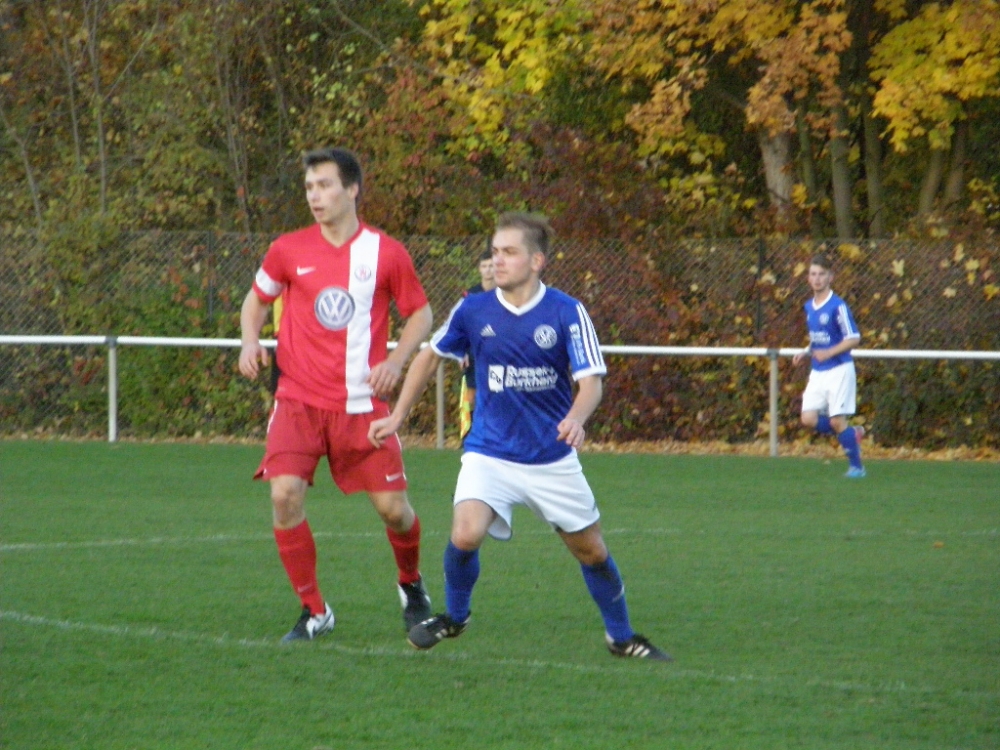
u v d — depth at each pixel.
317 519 38.44
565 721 18.98
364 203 69.88
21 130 74.81
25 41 74.75
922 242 58.06
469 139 71.31
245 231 69.44
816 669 22.14
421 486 45.81
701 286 60.06
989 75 64.44
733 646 23.81
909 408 58.19
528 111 72.06
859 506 41.97
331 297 23.52
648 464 52.84
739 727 18.77
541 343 21.17
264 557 32.00
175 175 72.12
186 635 24.03
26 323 63.47
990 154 75.19
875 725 18.86
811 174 72.69
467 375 44.91
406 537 24.39
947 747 17.89
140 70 74.00
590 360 21.00
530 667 22.08
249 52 73.38
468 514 21.41
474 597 27.83
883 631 25.02
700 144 73.19
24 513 39.00
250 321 24.25
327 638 24.03
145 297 62.50
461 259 60.38
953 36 65.25
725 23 65.56
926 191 72.38
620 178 64.25
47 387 62.88
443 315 60.41
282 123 74.31
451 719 19.05
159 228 72.56
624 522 38.47
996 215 68.88
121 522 37.38
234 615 25.81
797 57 64.06
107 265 62.69
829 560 32.50
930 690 20.78
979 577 30.39
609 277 60.19
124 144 74.50
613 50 66.44
